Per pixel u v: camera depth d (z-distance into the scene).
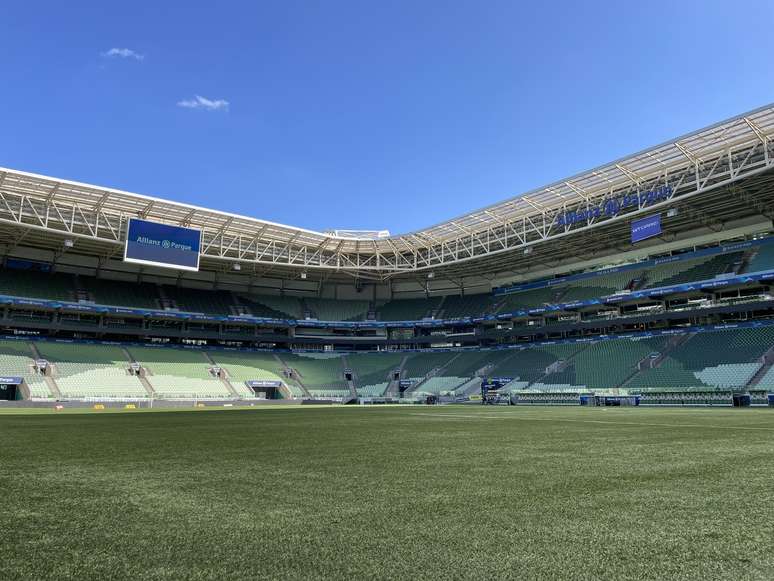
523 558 2.46
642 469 5.13
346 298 68.94
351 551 2.56
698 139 32.56
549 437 9.03
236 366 55.19
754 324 42.34
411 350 64.00
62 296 50.91
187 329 58.41
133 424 14.41
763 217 45.25
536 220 46.50
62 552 2.55
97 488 4.22
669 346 45.16
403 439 8.75
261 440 8.70
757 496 3.81
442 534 2.85
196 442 8.34
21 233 47.00
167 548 2.62
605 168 36.53
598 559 2.45
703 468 5.19
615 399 39.78
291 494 3.95
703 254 48.12
